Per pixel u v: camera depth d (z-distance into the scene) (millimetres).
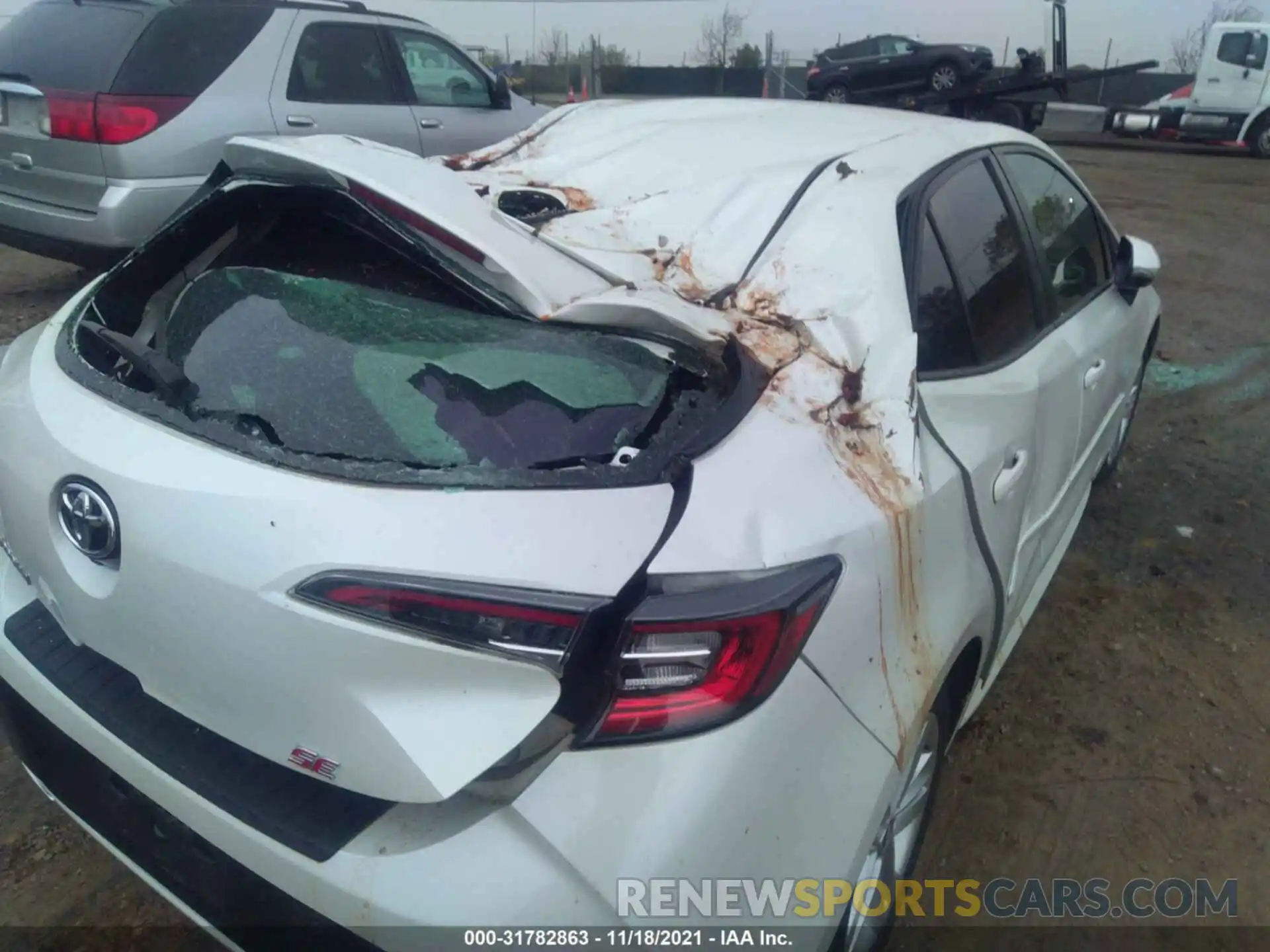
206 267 2172
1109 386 3318
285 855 1451
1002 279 2562
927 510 1815
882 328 1909
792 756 1484
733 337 1784
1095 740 2885
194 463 1486
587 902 1351
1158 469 4641
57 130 5027
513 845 1363
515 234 1873
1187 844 2537
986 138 2785
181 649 1500
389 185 1785
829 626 1537
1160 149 17203
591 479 1480
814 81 18406
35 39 5336
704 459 1564
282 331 1823
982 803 2637
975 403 2160
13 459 1717
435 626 1348
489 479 1445
